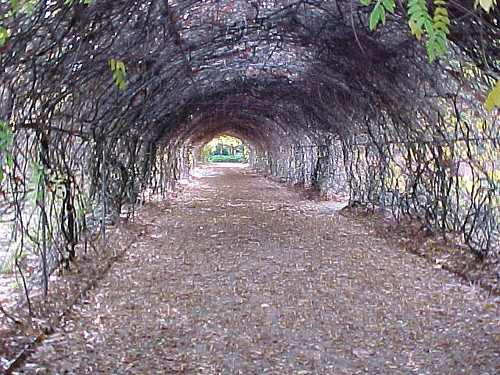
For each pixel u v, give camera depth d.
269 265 5.45
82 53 3.71
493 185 5.09
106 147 6.43
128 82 5.40
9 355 2.88
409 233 6.80
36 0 2.72
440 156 6.16
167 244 6.60
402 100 6.54
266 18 5.24
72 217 4.88
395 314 3.81
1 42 2.47
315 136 13.10
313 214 9.63
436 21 1.96
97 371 2.83
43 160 3.96
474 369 2.83
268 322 3.67
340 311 3.90
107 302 4.09
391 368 2.90
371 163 8.92
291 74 8.24
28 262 4.65
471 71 4.79
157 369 2.88
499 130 4.92
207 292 4.42
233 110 14.32
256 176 23.27
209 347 3.21
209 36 5.50
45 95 3.77
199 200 12.29
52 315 3.61
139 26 4.23
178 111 10.38
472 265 4.93
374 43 5.54
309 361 3.01
